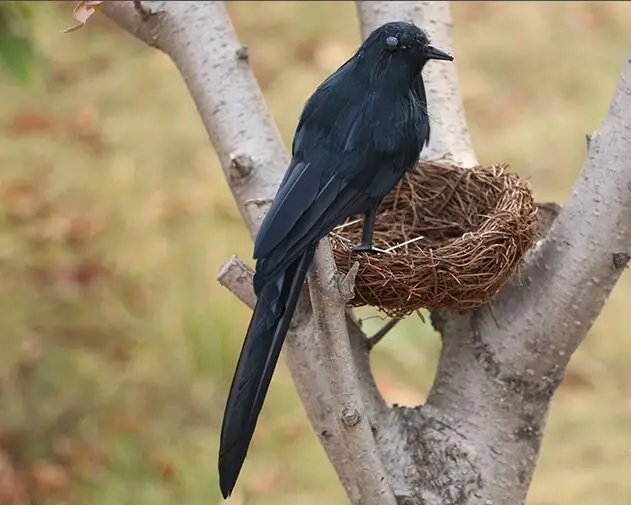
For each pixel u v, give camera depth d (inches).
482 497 195.0
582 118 559.8
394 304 192.2
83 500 370.6
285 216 170.1
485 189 227.1
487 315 196.9
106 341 439.8
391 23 194.9
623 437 393.1
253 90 225.5
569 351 192.4
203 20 230.4
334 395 173.2
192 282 461.7
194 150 557.3
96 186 532.4
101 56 644.7
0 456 386.0
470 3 676.1
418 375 414.3
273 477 382.0
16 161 552.4
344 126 184.9
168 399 413.1
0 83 614.2
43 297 461.7
